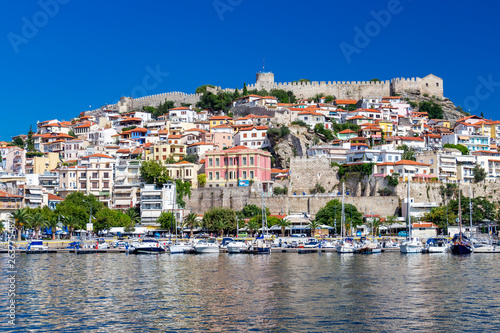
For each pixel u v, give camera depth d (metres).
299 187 195.38
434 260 122.00
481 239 156.75
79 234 177.38
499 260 121.25
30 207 183.00
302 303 73.25
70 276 97.12
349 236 166.38
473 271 101.69
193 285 87.06
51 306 72.25
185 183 193.88
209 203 189.38
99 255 138.62
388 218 171.75
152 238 165.25
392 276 95.50
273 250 149.00
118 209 194.12
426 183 183.62
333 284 87.31
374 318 65.56
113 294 79.94
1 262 119.94
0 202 179.88
